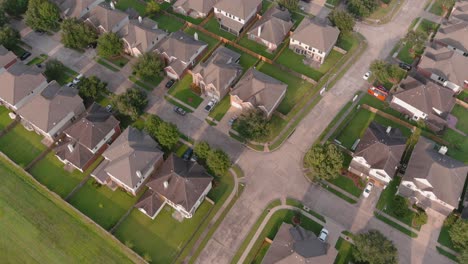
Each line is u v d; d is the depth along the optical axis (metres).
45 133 96.94
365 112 107.06
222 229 85.75
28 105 98.75
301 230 81.38
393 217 87.44
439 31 123.56
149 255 81.81
